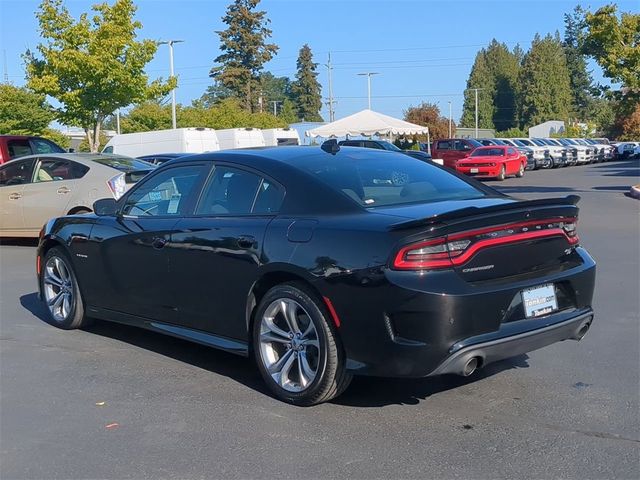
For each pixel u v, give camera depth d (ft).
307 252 14.87
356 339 14.16
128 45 78.43
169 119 159.63
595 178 101.35
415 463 12.75
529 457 12.91
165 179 19.19
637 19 71.15
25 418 15.23
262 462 12.91
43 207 38.63
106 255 19.99
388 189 16.40
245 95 229.25
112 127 196.13
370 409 15.35
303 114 322.14
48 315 23.36
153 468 12.80
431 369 13.58
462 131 328.70
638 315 22.88
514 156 107.24
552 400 15.72
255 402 15.93
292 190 16.08
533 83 326.65
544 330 14.61
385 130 91.76
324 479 12.22
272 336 15.89
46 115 127.24
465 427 14.32
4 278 31.48
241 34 228.84
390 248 13.66
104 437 14.17
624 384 16.65
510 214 14.33
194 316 17.66
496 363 18.37
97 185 37.70
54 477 12.54
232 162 17.65
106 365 18.85
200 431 14.37
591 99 370.32
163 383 17.34
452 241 13.75
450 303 13.39
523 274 14.73
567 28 376.27
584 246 36.73
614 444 13.41
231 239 16.40
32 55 79.10
